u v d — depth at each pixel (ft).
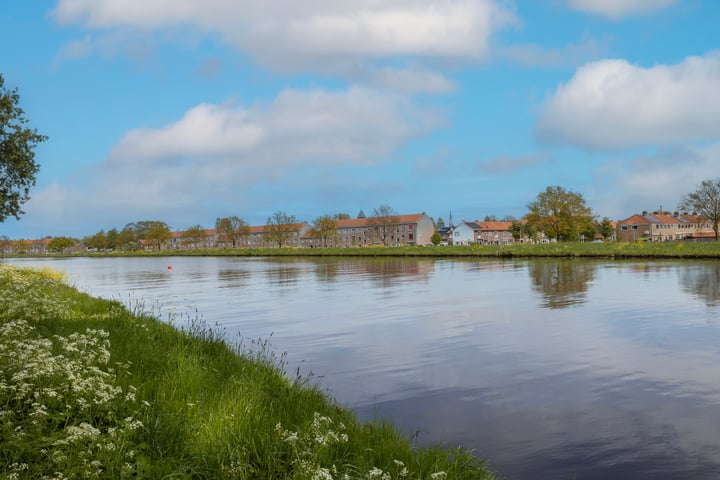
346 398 28.19
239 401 20.54
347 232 467.52
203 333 37.42
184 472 14.53
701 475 18.89
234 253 375.66
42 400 16.31
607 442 21.89
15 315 35.60
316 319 54.70
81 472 13.11
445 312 57.52
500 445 21.79
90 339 25.44
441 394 28.63
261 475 15.01
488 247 236.84
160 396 20.84
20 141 63.87
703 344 39.14
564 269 124.06
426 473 16.67
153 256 414.82
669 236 408.26
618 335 43.04
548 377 31.42
